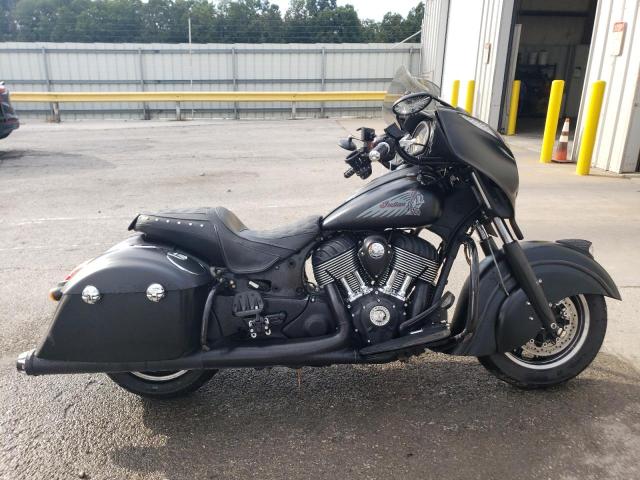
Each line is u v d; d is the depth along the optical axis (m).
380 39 29.59
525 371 3.31
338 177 9.49
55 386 3.58
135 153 12.23
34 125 18.25
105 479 2.75
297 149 12.60
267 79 21.20
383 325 3.05
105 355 2.94
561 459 2.81
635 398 3.31
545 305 3.12
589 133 8.92
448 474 2.72
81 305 2.88
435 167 3.07
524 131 15.38
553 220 6.73
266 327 3.09
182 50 20.72
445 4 17.84
